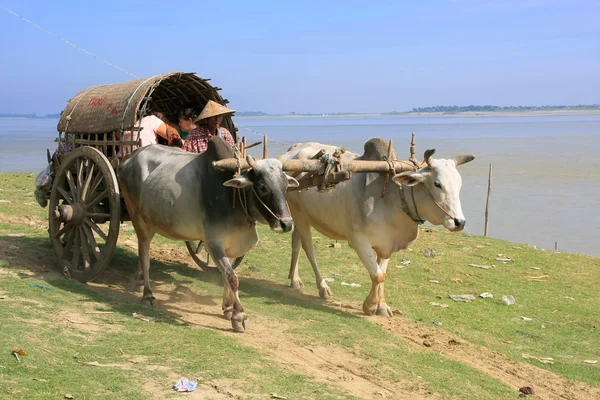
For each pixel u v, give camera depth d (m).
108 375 5.05
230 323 7.00
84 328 6.16
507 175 30.33
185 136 9.16
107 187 7.64
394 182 7.43
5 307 6.41
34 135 97.44
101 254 7.79
